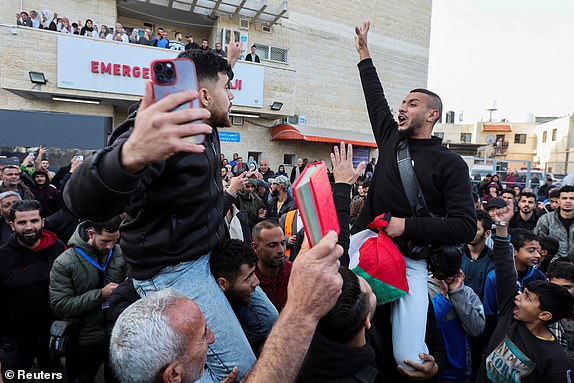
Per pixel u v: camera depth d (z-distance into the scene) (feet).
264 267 8.36
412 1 63.67
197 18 50.24
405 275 5.67
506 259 7.94
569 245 14.79
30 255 10.11
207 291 4.43
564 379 6.52
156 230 4.14
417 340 5.67
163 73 2.74
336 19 56.70
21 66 35.63
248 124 51.60
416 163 6.01
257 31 51.01
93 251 9.84
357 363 4.04
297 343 2.88
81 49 37.55
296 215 14.94
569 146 102.83
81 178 2.66
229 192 8.06
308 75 54.90
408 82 64.44
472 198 5.79
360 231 6.71
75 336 9.67
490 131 128.26
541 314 6.70
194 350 3.55
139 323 3.47
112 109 43.75
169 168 3.96
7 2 38.88
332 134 54.13
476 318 8.05
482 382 7.43
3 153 24.08
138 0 44.96
